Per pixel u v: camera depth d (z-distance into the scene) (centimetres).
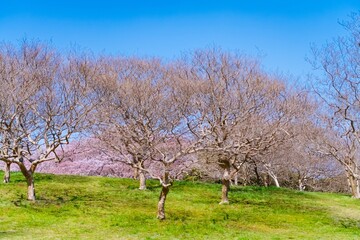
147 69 2644
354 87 2300
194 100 2273
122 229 1880
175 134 2164
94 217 2112
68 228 1864
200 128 2288
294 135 2577
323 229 2088
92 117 2334
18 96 2153
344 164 3031
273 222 2234
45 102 2300
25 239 1617
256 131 2402
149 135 2098
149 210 2359
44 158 2369
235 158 2622
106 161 4009
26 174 2375
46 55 2350
